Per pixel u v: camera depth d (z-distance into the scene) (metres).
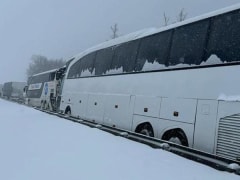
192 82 8.44
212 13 8.32
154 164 5.94
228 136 7.05
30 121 13.14
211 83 7.80
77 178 4.96
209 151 7.52
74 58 17.88
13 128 10.70
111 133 10.20
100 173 5.23
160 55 10.01
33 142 7.98
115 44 13.11
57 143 7.82
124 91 11.74
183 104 8.61
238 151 6.74
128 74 11.65
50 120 13.58
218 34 7.95
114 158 6.28
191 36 8.87
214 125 7.48
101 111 13.39
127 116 11.32
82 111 15.44
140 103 10.62
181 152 7.15
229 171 5.67
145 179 4.98
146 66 10.62
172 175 5.27
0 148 7.27
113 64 12.96
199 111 8.01
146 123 10.27
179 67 9.03
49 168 5.52
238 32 7.40
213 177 5.28
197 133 7.98
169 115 9.09
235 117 6.97
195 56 8.54
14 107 25.48
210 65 7.95
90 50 15.67
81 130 10.20
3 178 5.04
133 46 11.70
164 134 9.31
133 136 9.26
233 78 7.23
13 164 5.85
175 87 9.04
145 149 7.32
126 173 5.27
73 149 7.08
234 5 7.72
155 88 9.94
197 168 5.85
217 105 7.49
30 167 5.61
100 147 7.36
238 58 7.23
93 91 14.44
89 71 15.24
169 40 9.71
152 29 11.17
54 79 27.70
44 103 31.38
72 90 17.17
